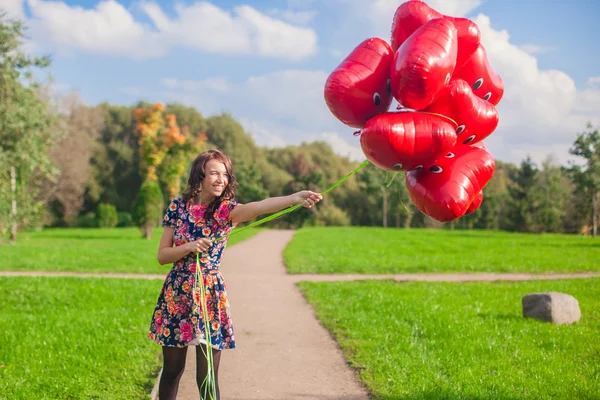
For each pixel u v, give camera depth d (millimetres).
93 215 51406
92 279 12555
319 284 12570
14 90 23891
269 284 12914
